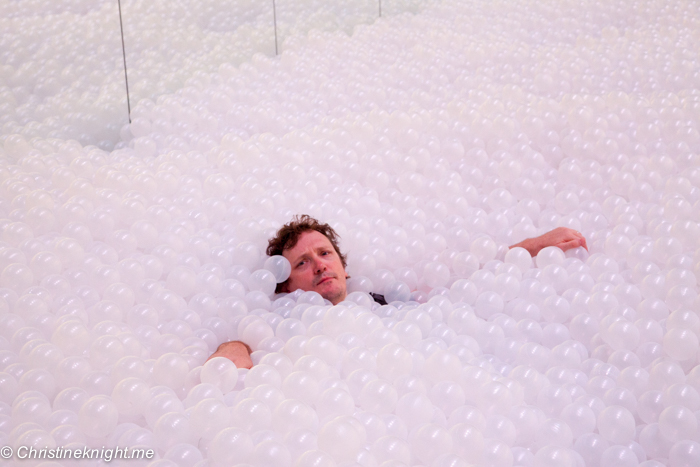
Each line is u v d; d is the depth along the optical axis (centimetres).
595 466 116
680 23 315
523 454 115
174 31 292
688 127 213
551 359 142
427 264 183
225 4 311
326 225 183
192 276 163
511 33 325
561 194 203
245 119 250
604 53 279
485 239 186
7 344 138
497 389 122
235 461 104
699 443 112
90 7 276
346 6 352
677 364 129
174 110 251
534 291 162
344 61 296
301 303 163
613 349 144
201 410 112
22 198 185
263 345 144
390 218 198
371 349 137
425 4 375
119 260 173
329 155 219
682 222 171
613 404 125
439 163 213
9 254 160
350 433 104
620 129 228
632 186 197
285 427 110
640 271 164
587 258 183
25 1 279
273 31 323
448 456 106
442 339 147
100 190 194
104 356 129
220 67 285
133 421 124
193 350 138
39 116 249
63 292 154
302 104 261
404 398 118
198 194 200
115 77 265
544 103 239
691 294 149
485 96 254
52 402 127
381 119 241
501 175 213
